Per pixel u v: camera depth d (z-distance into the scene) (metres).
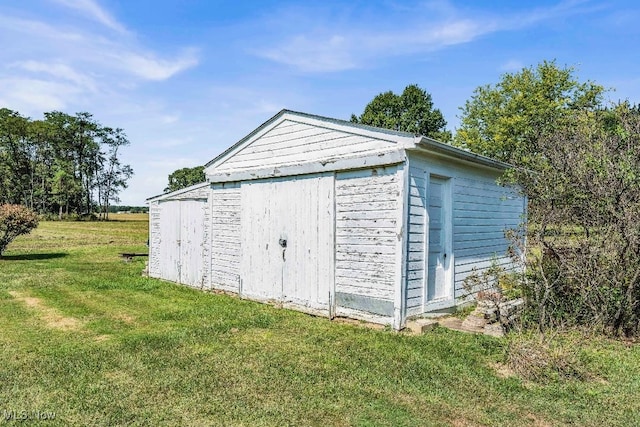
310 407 3.95
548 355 4.88
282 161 8.66
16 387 4.34
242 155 9.64
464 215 8.34
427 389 4.38
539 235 6.55
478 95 31.36
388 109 40.66
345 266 7.44
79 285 10.64
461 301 8.16
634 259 6.21
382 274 6.89
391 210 6.79
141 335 6.31
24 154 54.47
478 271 8.70
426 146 6.63
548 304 6.77
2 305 8.37
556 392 4.32
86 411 3.83
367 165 7.05
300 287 8.17
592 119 7.81
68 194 52.47
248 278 9.30
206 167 10.61
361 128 7.23
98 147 57.66
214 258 10.26
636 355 5.50
